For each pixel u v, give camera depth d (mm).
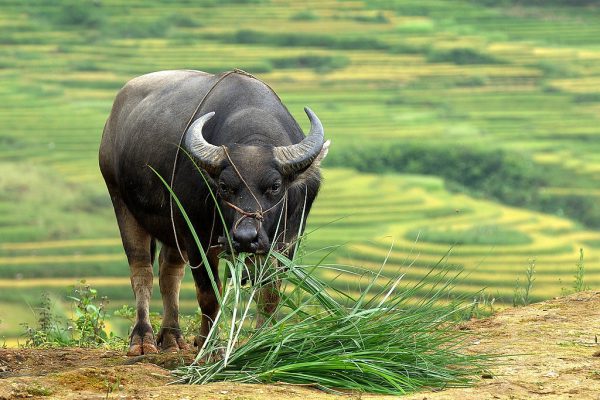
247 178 20609
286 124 22969
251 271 20781
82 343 29531
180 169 22781
